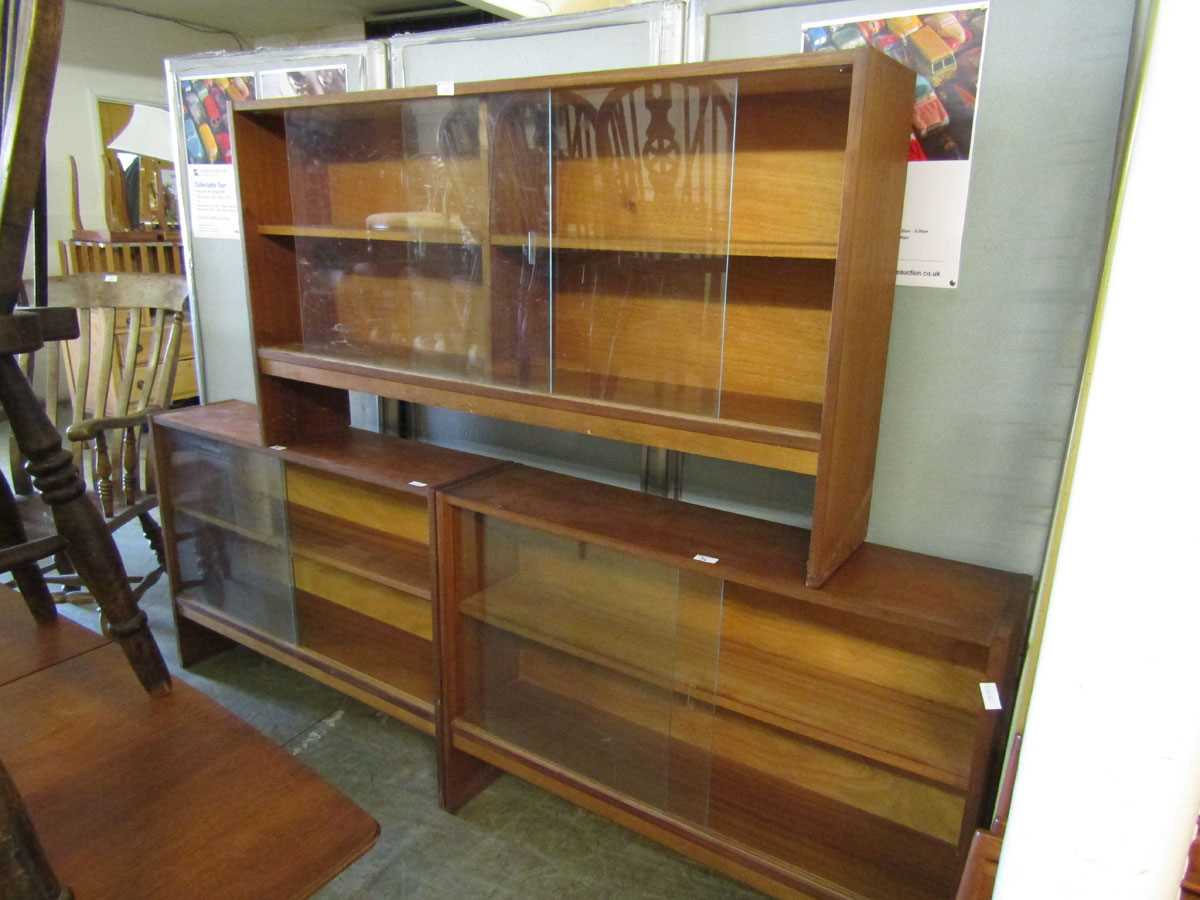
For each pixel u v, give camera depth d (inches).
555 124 64.4
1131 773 17.5
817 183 58.1
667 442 58.0
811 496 67.2
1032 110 52.3
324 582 94.7
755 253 56.8
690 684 64.2
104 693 39.1
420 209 71.3
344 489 90.2
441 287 71.7
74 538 36.9
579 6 73.8
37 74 30.7
